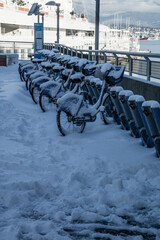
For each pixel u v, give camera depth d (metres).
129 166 4.11
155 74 7.21
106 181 3.71
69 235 2.69
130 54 8.00
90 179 3.80
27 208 3.14
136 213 3.06
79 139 5.41
